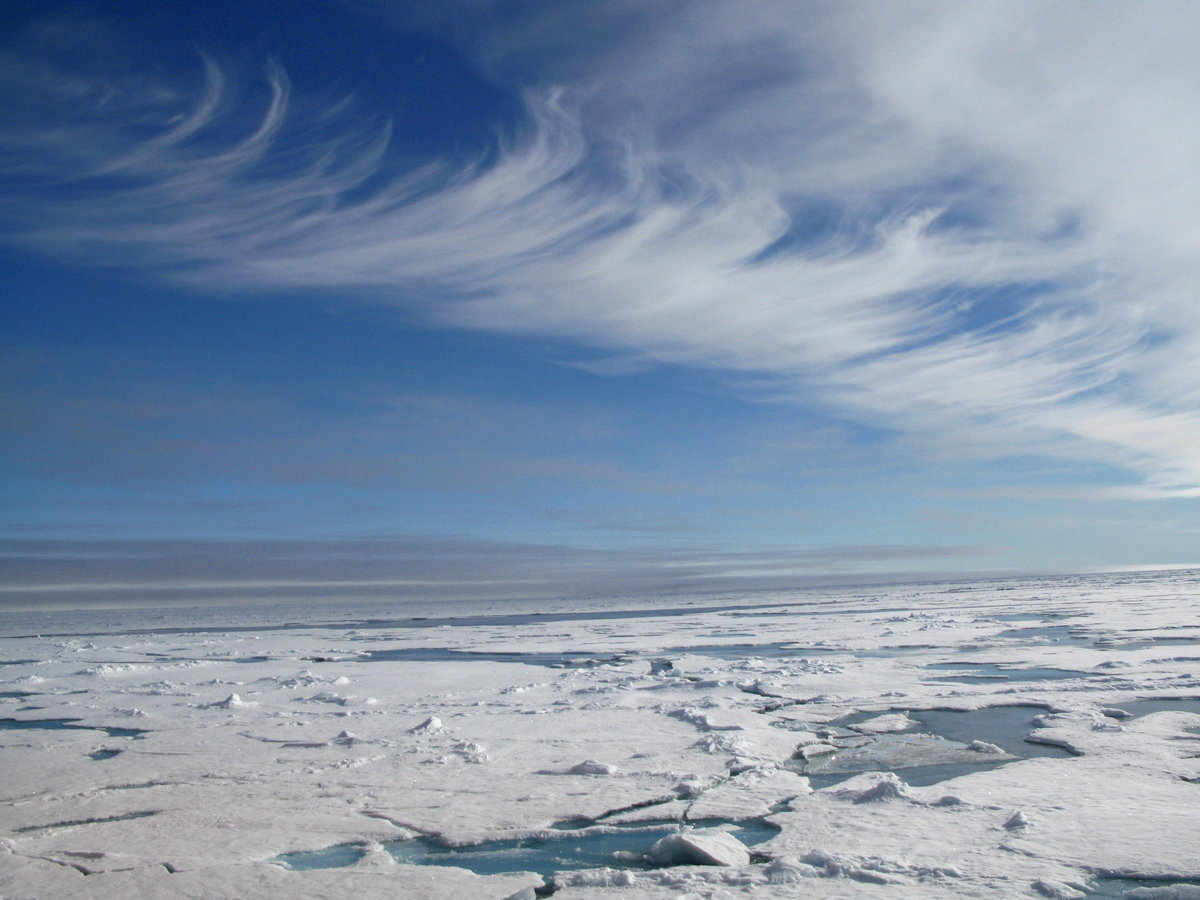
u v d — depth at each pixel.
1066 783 8.52
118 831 7.83
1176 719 11.62
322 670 22.28
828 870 6.21
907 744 11.09
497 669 22.08
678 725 12.66
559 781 9.38
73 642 38.22
